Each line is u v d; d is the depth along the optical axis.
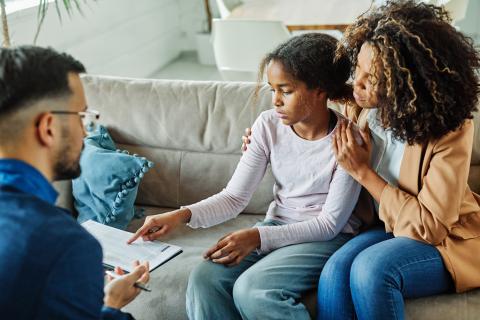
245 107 2.04
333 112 1.69
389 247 1.48
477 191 1.87
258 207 2.03
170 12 5.22
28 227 0.88
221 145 2.05
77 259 0.90
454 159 1.45
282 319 1.43
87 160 1.94
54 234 0.89
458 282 1.48
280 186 1.75
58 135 1.00
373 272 1.41
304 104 1.57
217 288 1.53
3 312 0.85
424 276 1.46
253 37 3.11
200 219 1.69
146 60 4.81
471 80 1.43
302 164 1.67
